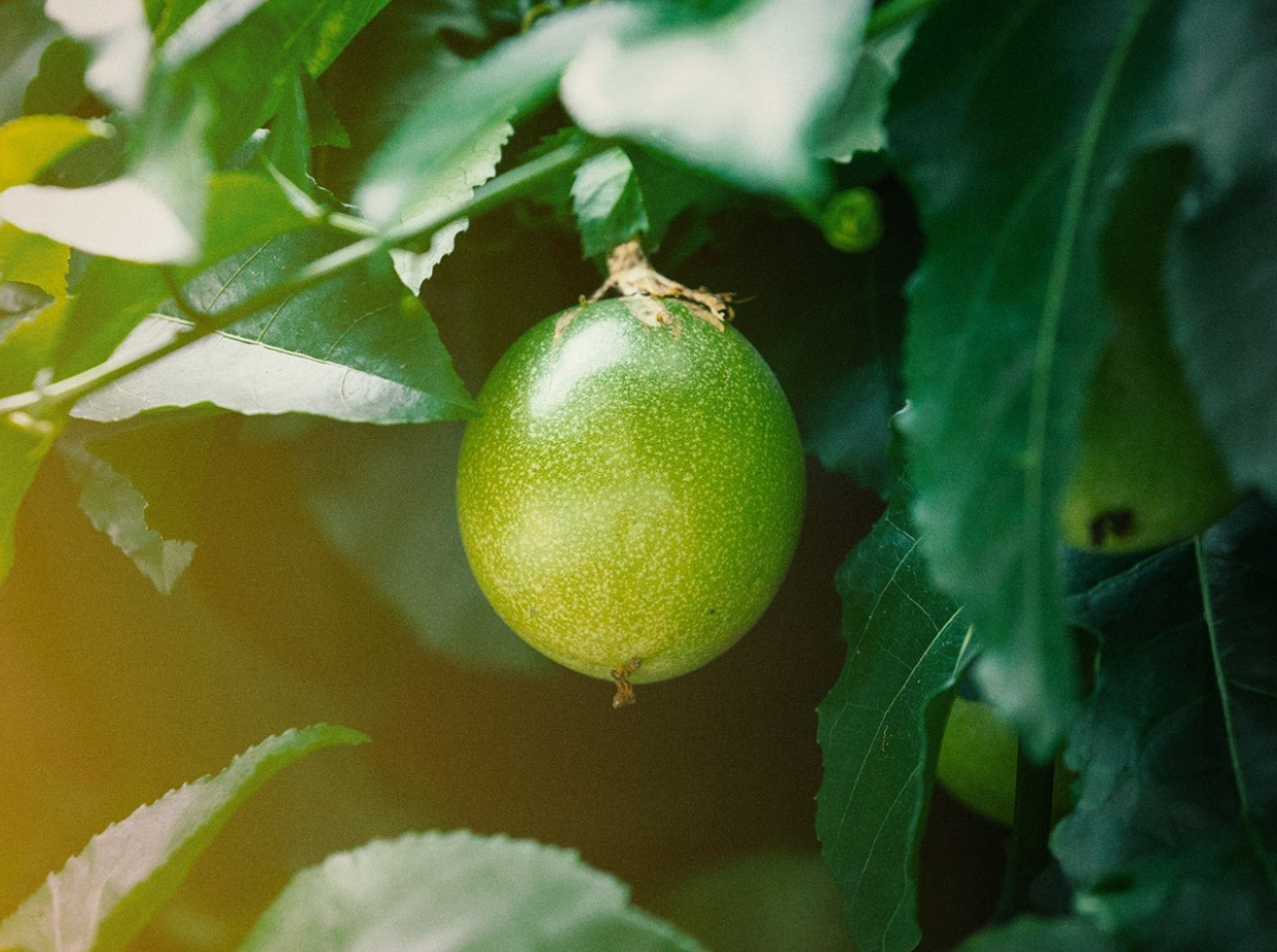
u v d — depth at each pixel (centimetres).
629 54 26
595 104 25
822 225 32
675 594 36
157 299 31
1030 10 28
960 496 27
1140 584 34
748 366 37
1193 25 27
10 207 28
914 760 35
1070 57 28
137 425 38
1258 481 26
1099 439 30
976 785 39
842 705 37
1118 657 34
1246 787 32
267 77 35
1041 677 26
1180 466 30
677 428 36
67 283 35
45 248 35
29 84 39
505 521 36
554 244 43
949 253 28
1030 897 36
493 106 27
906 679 36
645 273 38
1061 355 27
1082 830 32
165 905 45
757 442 37
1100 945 30
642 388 36
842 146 33
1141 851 32
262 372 35
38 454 33
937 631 36
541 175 32
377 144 39
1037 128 28
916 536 37
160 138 28
